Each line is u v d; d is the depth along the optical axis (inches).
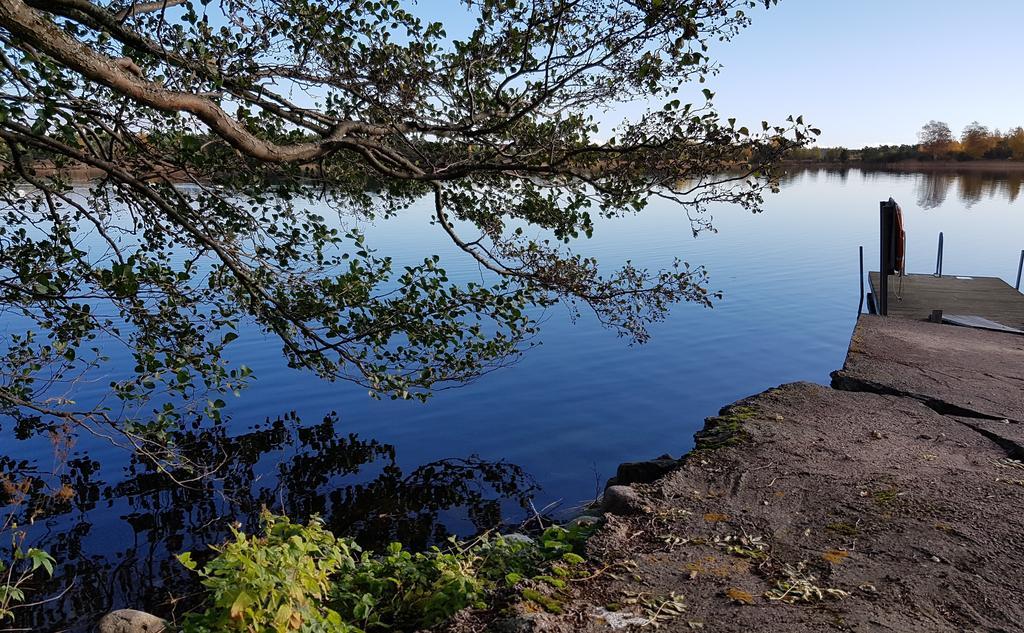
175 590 243.4
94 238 577.6
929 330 442.0
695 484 193.9
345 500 320.5
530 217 216.5
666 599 134.3
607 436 407.2
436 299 200.8
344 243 938.1
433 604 139.1
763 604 132.2
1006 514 172.1
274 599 112.8
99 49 156.1
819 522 168.9
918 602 133.0
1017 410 267.6
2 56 134.7
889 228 549.0
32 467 351.6
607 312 213.0
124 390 194.2
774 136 168.4
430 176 183.8
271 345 592.4
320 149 157.2
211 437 398.6
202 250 195.2
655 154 176.9
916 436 236.1
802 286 912.3
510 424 424.8
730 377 530.0
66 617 226.1
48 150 161.5
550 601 132.0
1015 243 1387.8
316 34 162.1
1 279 169.8
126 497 321.7
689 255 1100.5
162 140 180.5
